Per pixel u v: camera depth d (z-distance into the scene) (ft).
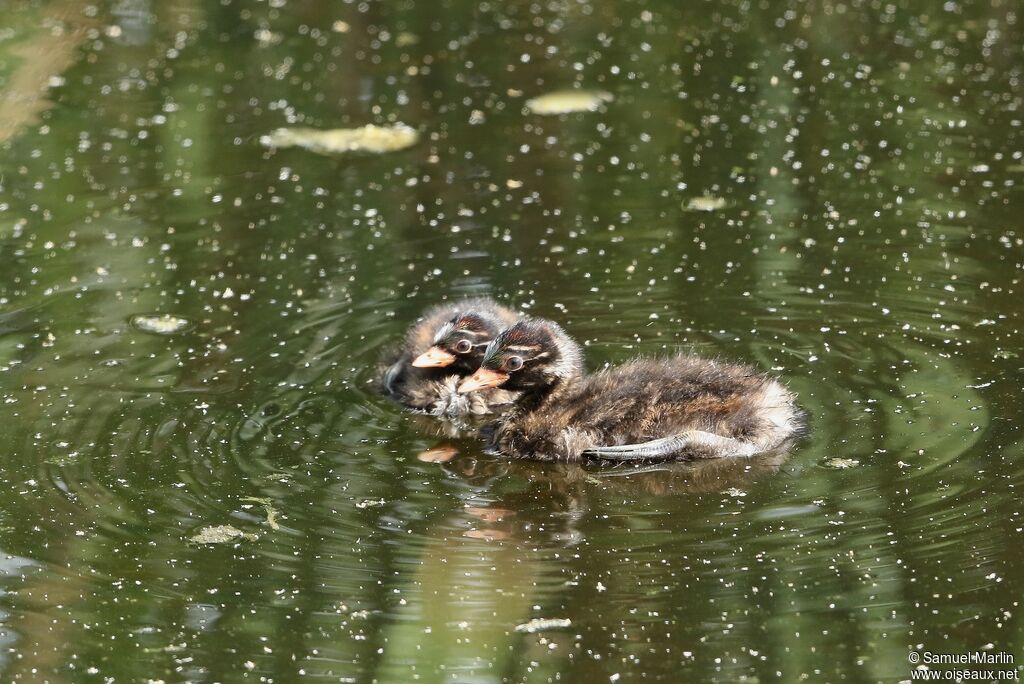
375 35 75.31
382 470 36.42
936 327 42.55
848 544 31.55
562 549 31.99
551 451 37.70
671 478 35.65
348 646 28.89
